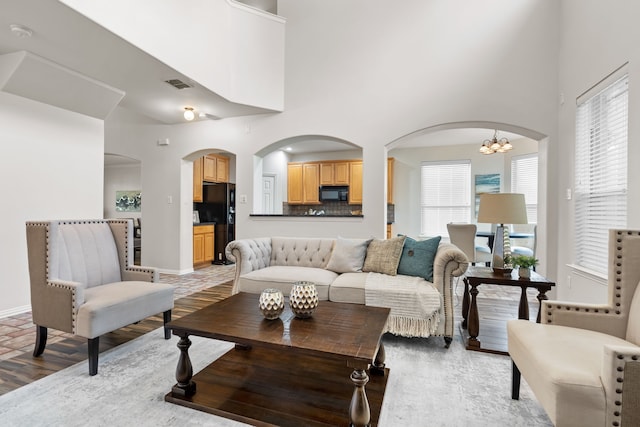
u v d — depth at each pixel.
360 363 1.39
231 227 7.04
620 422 1.14
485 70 3.94
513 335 1.72
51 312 2.17
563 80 3.57
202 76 3.73
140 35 2.93
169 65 3.25
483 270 2.81
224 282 4.81
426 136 6.13
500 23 3.90
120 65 3.24
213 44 3.92
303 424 1.53
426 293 2.50
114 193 7.54
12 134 3.21
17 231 3.24
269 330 1.70
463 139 6.36
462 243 4.91
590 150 3.10
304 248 3.59
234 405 1.67
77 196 3.81
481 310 3.45
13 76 3.04
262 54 4.57
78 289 2.08
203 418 1.61
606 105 2.83
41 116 3.45
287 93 4.78
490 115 3.91
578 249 3.28
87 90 3.61
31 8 2.33
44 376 2.01
